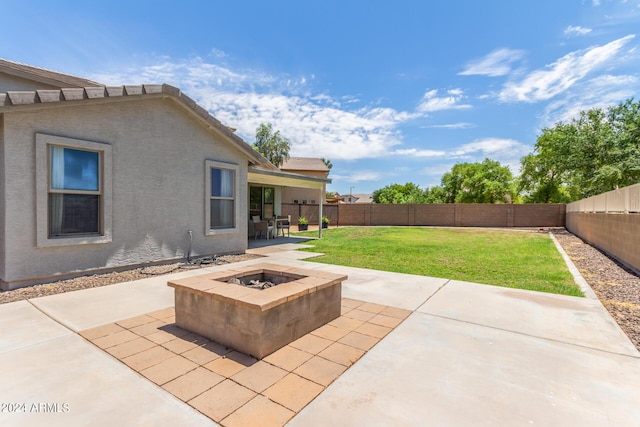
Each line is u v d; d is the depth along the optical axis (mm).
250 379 2824
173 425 2213
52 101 5398
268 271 4816
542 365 3123
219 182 9125
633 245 7988
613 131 19688
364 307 4871
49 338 3596
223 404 2459
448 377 2895
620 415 2375
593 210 14359
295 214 24281
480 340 3699
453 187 40031
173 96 7344
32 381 2717
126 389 2635
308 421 2277
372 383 2787
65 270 6020
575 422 2297
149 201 7324
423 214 25953
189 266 7598
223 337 3486
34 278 5633
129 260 6992
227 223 9469
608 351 3430
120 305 4777
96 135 6297
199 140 8414
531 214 24844
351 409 2422
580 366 3105
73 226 6109
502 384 2785
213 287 3742
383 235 16969
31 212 5512
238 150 9602
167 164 7664
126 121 6805
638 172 17766
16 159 5309
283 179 12609
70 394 2543
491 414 2377
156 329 3898
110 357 3178
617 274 7480
